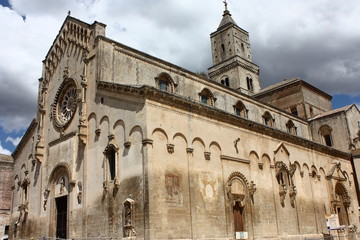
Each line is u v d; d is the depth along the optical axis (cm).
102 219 2794
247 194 3334
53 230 3319
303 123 5566
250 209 3300
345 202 4762
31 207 3712
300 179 4144
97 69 3253
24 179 3912
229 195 3125
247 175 3403
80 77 3509
